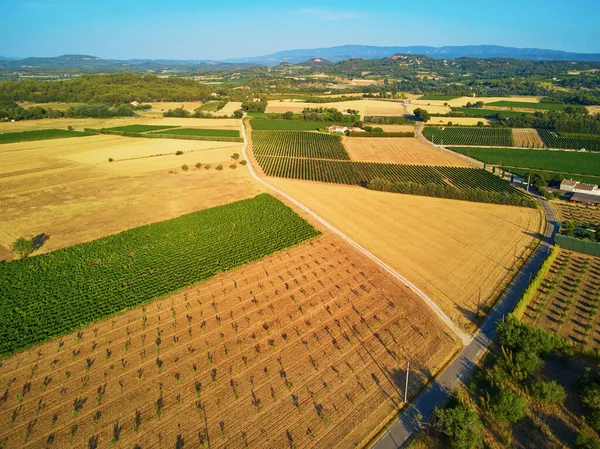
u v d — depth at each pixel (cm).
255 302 5494
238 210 8681
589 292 5684
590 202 9275
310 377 4197
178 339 4769
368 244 7212
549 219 8381
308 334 4862
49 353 4541
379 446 3444
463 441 3278
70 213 8619
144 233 7550
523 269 6338
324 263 6562
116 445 3441
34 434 3534
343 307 5397
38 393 3975
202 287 5878
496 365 4194
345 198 9644
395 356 4488
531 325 4981
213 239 7325
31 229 7831
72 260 6556
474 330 4922
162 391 4003
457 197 9550
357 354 4525
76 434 3538
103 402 3878
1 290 5722
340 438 3516
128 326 5009
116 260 6569
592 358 4378
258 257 6675
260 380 4156
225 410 3791
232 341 4734
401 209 8919
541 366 4253
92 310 5247
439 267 6425
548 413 3750
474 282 5997
